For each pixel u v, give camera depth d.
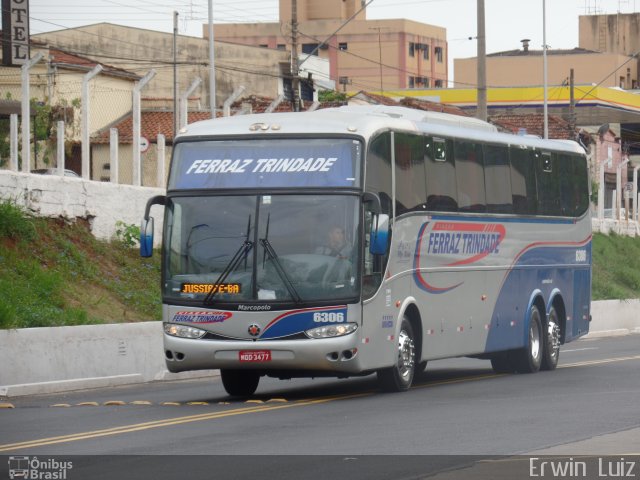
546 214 35.06
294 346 24.16
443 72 180.50
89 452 16.70
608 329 61.34
